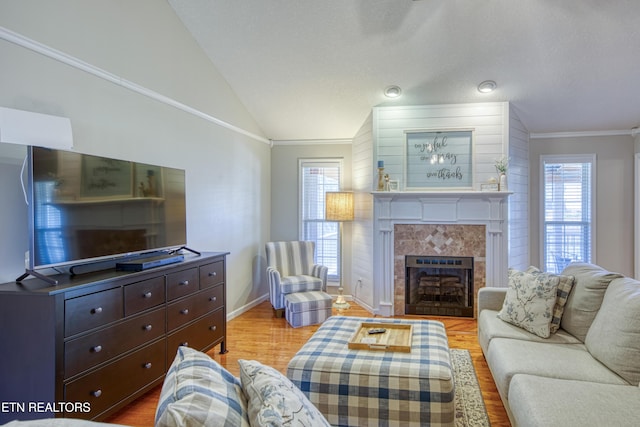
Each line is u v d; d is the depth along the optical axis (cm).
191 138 398
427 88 445
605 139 527
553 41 367
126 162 281
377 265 487
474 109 466
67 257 232
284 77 447
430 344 254
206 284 337
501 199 456
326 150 573
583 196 535
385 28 369
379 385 214
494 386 290
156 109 348
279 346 380
